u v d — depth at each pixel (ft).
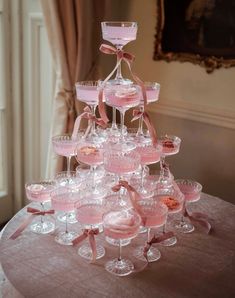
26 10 8.73
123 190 5.43
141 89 5.31
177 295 4.36
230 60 8.21
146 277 4.62
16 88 9.17
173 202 5.18
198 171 9.22
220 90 8.51
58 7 7.90
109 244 5.19
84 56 8.41
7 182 9.78
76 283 4.46
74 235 5.34
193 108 8.96
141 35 9.42
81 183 5.55
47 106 9.27
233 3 7.91
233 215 6.15
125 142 5.57
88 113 5.63
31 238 5.27
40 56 9.01
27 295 4.25
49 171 8.76
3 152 9.52
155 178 5.92
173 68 9.09
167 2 8.76
